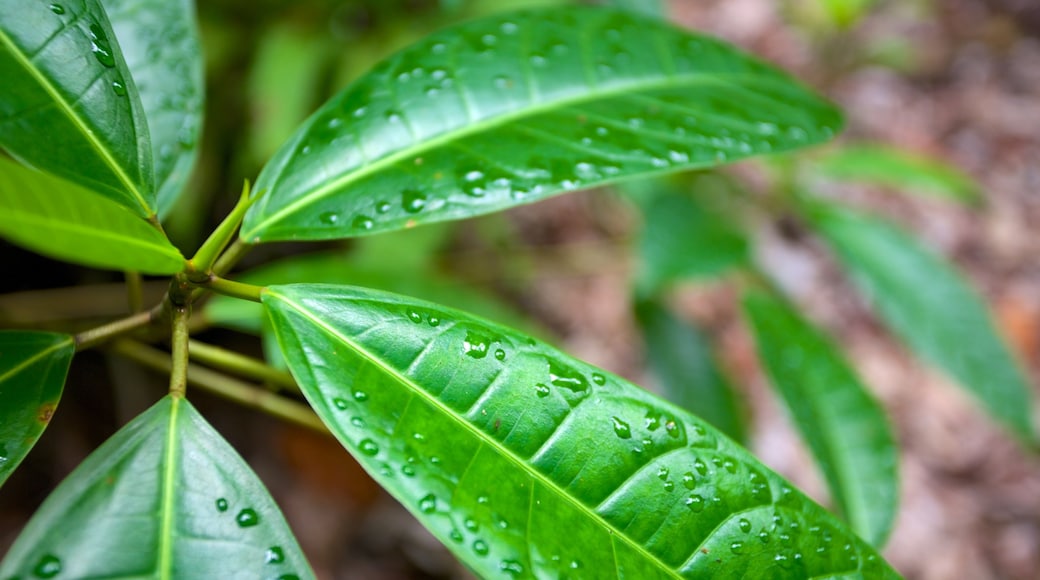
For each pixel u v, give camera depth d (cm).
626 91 36
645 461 30
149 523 29
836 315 108
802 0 103
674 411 31
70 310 68
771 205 61
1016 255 116
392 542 80
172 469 29
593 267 104
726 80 37
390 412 30
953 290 50
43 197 28
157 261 29
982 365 48
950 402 101
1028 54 142
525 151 34
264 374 35
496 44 36
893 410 100
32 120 30
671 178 60
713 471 31
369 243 77
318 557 76
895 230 52
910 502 93
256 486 29
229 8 78
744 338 103
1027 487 96
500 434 30
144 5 35
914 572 89
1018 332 107
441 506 29
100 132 31
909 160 59
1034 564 90
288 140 33
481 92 35
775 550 30
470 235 98
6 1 31
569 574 29
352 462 80
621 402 31
